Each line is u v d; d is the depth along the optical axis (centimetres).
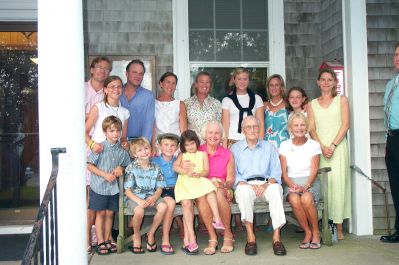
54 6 283
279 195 402
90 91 431
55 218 274
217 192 402
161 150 424
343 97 450
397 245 419
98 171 396
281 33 554
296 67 558
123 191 405
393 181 429
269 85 476
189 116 474
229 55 556
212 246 400
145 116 447
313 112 455
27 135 552
